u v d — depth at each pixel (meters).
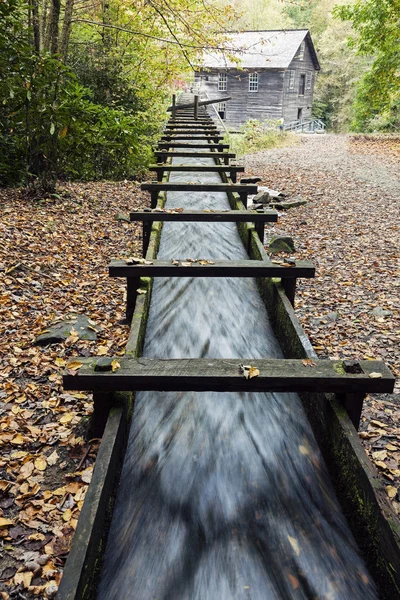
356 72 37.94
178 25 13.66
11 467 3.16
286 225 9.34
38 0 10.57
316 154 19.27
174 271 4.21
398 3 18.53
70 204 9.22
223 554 2.44
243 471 2.95
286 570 2.36
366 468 2.35
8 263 6.08
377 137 24.44
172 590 2.27
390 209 10.45
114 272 4.19
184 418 3.37
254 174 14.64
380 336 5.10
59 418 3.65
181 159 13.41
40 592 2.34
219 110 34.41
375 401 4.06
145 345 4.18
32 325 4.91
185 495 2.77
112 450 2.48
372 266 7.18
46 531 2.70
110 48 14.03
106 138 10.70
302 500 2.73
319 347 4.83
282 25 46.69
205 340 4.34
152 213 5.64
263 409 3.48
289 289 4.34
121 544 2.45
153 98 16.14
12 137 9.56
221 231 7.22
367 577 2.24
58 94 9.06
